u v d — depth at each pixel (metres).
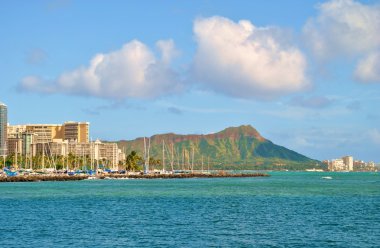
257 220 105.69
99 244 77.12
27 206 136.00
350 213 120.25
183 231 89.75
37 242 78.75
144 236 84.25
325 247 75.38
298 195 186.00
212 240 80.62
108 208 130.75
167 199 161.62
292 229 92.75
